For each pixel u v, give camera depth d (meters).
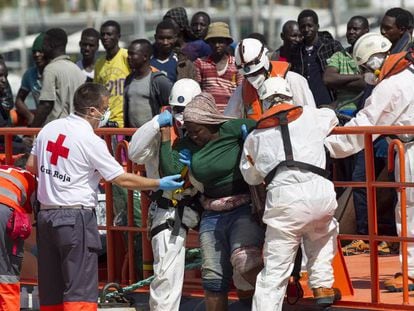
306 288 21.20
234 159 20.03
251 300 21.05
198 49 30.64
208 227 20.25
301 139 19.16
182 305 22.14
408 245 20.88
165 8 82.88
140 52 27.45
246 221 19.98
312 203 18.97
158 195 20.84
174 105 20.95
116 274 23.45
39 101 29.86
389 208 25.44
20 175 21.50
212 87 28.38
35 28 87.44
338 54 28.23
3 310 21.33
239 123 20.03
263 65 21.42
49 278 20.73
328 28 75.06
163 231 20.69
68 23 85.88
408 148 20.67
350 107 27.81
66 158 20.09
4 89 32.28
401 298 20.53
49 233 20.34
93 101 20.30
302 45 29.95
